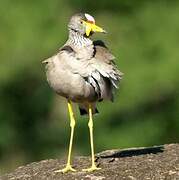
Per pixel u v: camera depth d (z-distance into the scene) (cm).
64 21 2530
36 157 2720
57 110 2734
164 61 2444
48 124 2727
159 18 2552
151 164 1315
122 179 1261
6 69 2505
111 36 2555
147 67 2438
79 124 2509
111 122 2517
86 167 1320
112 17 2627
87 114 1332
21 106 2695
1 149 2706
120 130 2509
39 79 2619
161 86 2442
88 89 1255
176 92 2492
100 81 1255
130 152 1407
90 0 2647
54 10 2541
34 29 2486
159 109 2545
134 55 2478
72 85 1248
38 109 2717
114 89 1282
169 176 1272
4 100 2669
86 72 1243
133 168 1298
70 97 1277
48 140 2712
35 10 2522
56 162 1384
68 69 1245
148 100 2494
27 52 2492
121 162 1334
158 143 2547
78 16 1280
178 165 1309
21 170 1370
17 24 2495
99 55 1256
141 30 2553
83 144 2534
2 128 2694
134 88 2422
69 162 1306
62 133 2689
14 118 2695
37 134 2720
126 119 2528
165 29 2523
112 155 1389
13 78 2558
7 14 2509
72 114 1300
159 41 2494
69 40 1284
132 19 2594
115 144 2488
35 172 1342
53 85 1270
